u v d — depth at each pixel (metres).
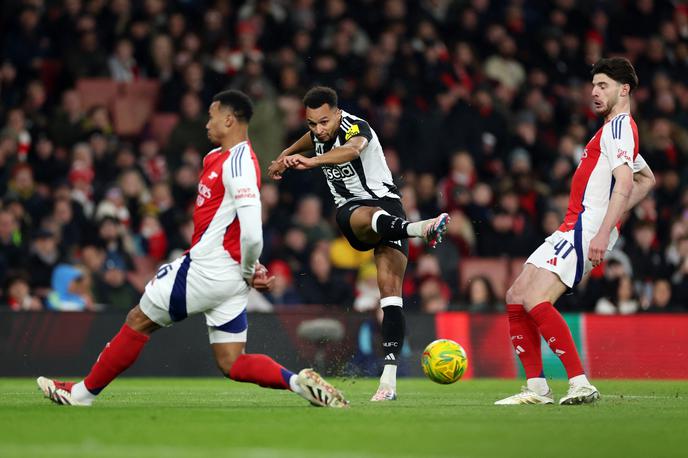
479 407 23.48
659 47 68.94
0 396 27.02
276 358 41.19
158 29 62.28
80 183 51.47
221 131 21.77
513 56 67.06
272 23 62.94
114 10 61.97
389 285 26.61
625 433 17.86
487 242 54.00
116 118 59.75
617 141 24.30
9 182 52.25
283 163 25.22
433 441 16.41
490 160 59.91
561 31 69.88
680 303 51.97
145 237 51.16
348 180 26.97
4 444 15.55
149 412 20.92
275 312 41.34
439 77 62.34
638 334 42.84
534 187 58.41
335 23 63.59
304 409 21.88
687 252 52.91
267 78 58.84
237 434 17.03
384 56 61.94
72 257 48.41
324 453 14.75
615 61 24.94
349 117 26.62
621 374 42.69
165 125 59.19
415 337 42.47
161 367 41.12
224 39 61.03
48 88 59.84
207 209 21.64
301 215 53.06
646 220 53.72
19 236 48.59
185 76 58.81
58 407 22.14
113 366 22.20
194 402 25.23
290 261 50.72
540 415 21.17
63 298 47.00
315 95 26.25
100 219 48.94
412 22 65.38
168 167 55.88
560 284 24.80
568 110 65.50
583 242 24.70
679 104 67.19
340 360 41.69
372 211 26.12
